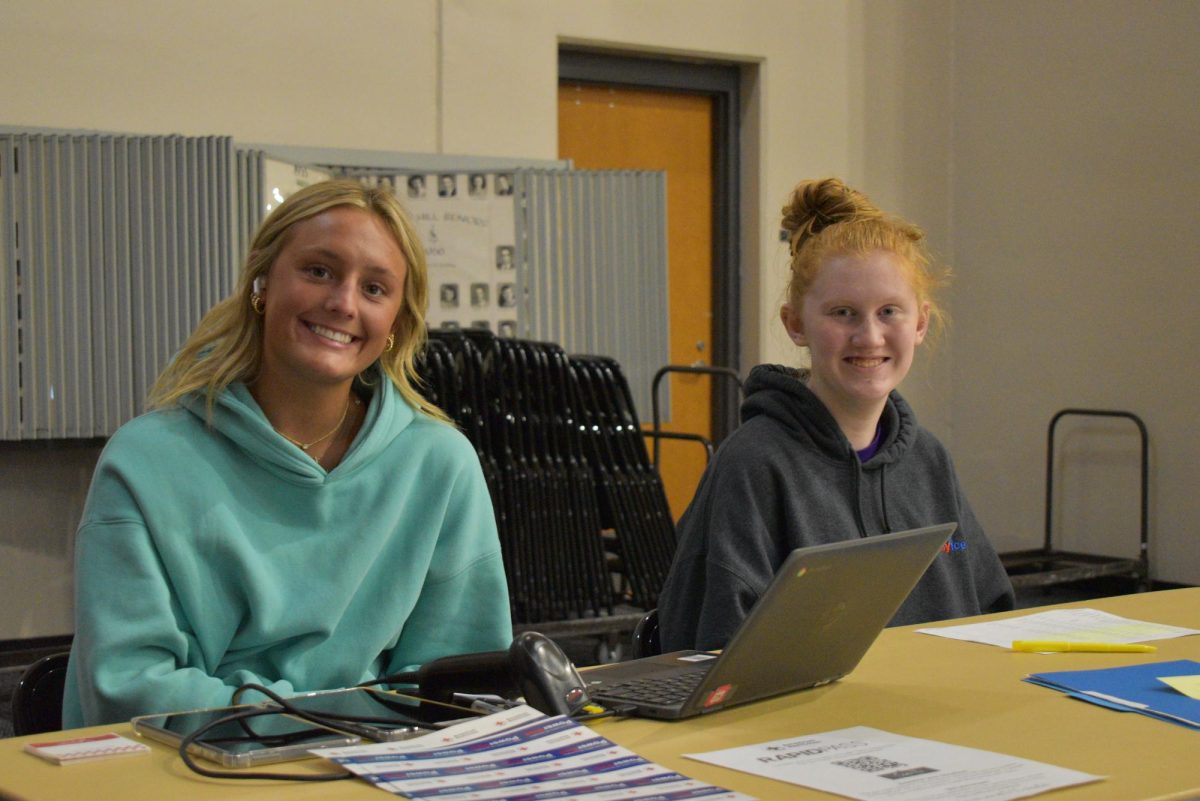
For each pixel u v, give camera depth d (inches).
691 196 256.4
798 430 80.4
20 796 39.5
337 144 208.5
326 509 66.6
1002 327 262.4
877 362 80.3
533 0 225.1
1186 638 66.2
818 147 257.8
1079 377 245.9
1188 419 225.1
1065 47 247.4
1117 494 238.5
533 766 42.0
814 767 42.6
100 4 190.7
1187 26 224.8
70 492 186.5
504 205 209.8
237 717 48.3
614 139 247.9
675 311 255.8
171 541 62.6
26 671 64.2
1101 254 241.1
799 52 255.0
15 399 176.4
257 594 63.9
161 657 61.2
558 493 161.9
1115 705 51.4
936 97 270.8
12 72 185.2
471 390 159.5
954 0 271.6
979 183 267.0
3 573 182.9
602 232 215.3
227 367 66.2
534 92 225.1
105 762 43.7
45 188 177.2
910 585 56.7
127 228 180.2
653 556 166.1
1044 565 240.7
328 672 66.8
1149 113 231.8
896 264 80.5
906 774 41.6
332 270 65.7
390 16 212.5
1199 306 223.1
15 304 176.2
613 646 164.6
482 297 208.7
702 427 259.8
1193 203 224.4
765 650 50.4
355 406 71.6
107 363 180.4
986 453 266.1
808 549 48.4
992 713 50.8
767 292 252.5
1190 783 40.9
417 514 69.7
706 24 244.2
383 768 41.4
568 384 166.6
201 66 198.1
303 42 205.8
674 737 47.2
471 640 71.5
